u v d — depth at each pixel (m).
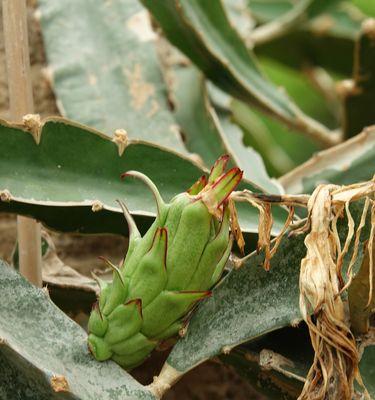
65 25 1.16
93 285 0.94
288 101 1.19
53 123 0.86
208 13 1.11
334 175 1.04
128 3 1.18
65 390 0.75
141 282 0.79
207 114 1.13
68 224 0.87
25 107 0.92
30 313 0.80
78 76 1.13
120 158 0.88
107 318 0.79
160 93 1.13
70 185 0.86
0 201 0.85
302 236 0.81
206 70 1.13
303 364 0.82
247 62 1.16
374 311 0.81
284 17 1.46
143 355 0.81
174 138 1.10
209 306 0.81
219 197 0.78
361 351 0.81
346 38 1.40
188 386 1.09
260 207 0.79
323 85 1.53
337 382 0.77
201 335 0.81
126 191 0.88
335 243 0.77
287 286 0.81
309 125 1.19
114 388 0.79
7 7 0.91
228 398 1.09
